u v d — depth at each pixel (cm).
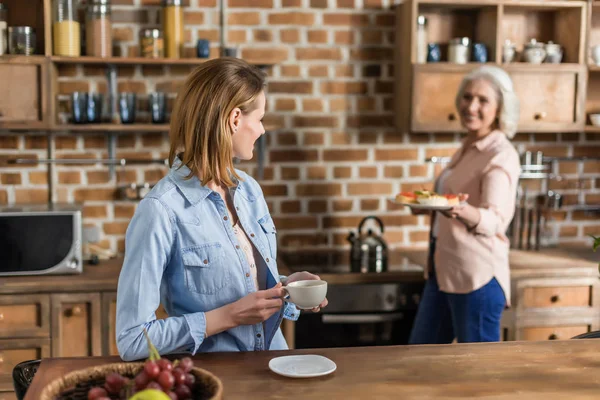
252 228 184
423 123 336
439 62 338
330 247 365
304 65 355
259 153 353
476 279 274
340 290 311
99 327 298
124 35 341
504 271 279
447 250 280
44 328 295
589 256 347
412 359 166
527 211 361
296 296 164
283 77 354
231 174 177
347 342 316
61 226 302
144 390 116
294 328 312
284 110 356
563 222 381
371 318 312
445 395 144
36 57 311
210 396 132
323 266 330
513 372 158
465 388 148
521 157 362
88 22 322
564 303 321
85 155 345
